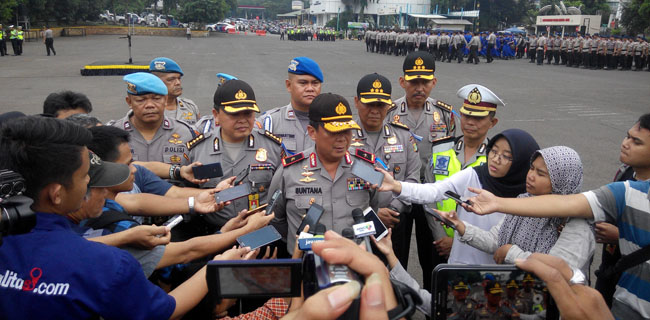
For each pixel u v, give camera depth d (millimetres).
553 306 1414
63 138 1410
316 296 983
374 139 3594
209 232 3203
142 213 2412
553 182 1948
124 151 2219
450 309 1414
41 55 24625
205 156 3232
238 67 21094
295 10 109125
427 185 2590
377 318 988
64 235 1443
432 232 3215
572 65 25781
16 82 14742
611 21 48375
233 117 3053
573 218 1936
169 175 3053
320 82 3762
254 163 3232
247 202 3152
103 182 1715
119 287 1404
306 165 2652
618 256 2535
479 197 1892
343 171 2637
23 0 32688
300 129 3791
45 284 1356
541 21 42250
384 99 3324
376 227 1928
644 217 1860
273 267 1293
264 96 13234
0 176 1281
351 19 73438
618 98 14398
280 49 34875
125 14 53125
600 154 8070
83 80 15672
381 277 1133
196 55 26859
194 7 50219
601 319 1333
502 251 2068
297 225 2619
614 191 1896
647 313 1963
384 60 27219
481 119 3195
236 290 1314
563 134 9539
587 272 2025
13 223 1283
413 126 4324
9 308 1357
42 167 1377
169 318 1560
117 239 1748
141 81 3389
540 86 16859
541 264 1356
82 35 42562
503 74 20875
